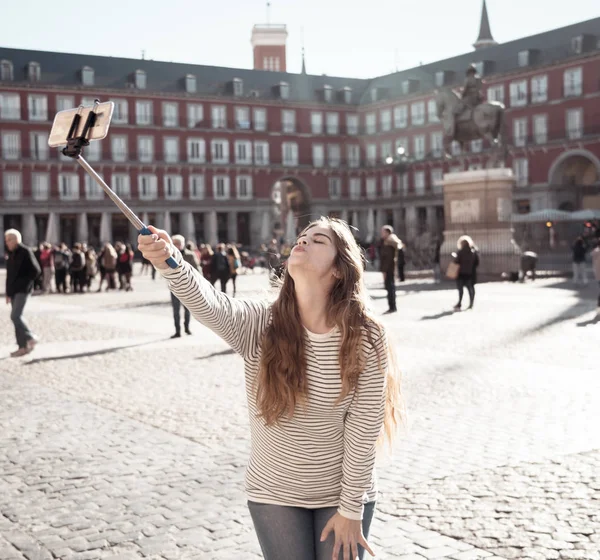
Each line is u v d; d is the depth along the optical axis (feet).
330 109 252.42
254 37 307.37
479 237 92.48
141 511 16.99
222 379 32.68
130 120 222.69
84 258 91.86
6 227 211.20
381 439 10.31
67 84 215.92
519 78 211.61
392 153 247.50
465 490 17.66
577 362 34.22
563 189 200.44
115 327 53.26
